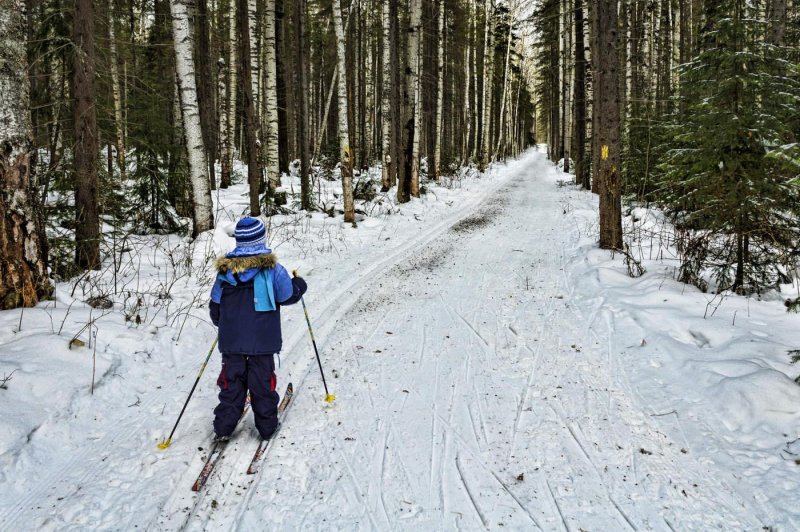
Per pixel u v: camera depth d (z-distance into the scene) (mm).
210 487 3189
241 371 3625
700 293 6480
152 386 4496
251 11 11555
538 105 61531
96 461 3406
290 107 21922
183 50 9258
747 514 2904
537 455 3537
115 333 4938
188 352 5230
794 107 6172
